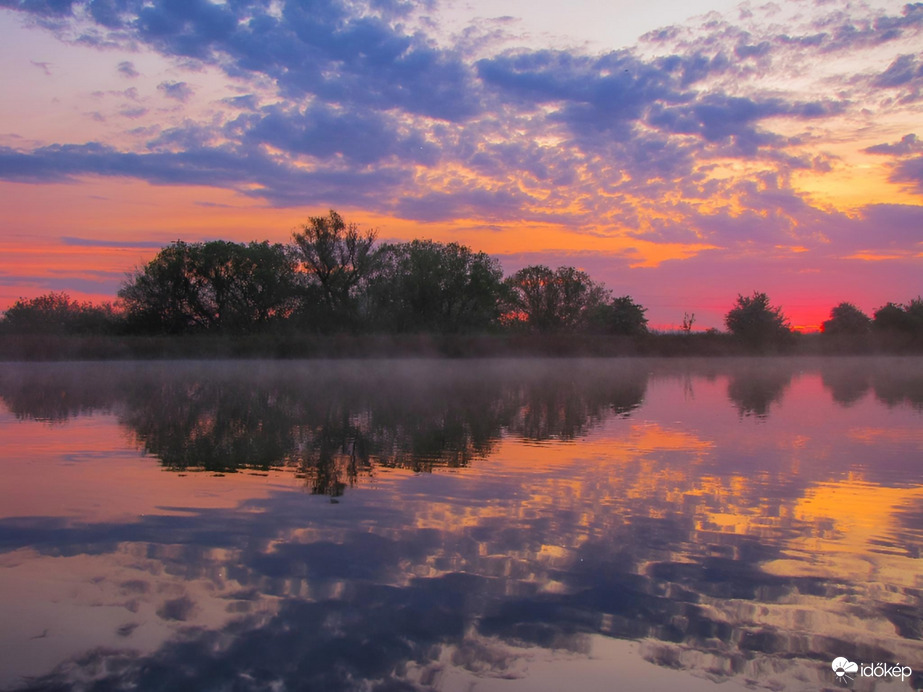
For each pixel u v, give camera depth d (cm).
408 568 520
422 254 5775
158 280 5284
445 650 395
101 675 365
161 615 437
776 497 754
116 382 2792
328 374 3472
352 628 420
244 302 5500
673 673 374
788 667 381
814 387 2703
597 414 1638
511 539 593
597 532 615
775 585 493
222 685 355
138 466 939
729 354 6438
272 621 429
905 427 1385
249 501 728
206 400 1978
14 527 625
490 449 1088
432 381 2984
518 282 7194
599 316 7150
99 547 569
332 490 782
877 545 582
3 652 388
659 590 483
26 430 1321
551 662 384
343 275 5634
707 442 1169
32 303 5756
